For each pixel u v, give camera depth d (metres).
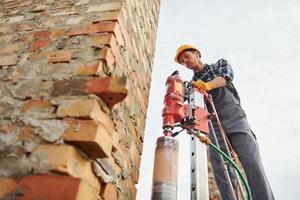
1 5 1.52
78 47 1.10
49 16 1.31
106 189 0.99
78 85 0.96
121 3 1.24
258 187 1.80
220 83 2.06
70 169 0.79
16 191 0.78
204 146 1.43
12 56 1.18
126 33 1.31
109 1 1.26
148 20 1.97
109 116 0.99
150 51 1.96
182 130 1.49
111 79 0.94
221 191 2.04
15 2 1.50
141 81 1.63
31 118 0.93
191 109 1.58
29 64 1.11
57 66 1.06
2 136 0.91
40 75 1.05
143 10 1.80
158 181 1.16
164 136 1.32
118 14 1.19
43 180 0.79
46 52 1.13
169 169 1.19
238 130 2.06
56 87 0.99
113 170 1.07
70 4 1.33
